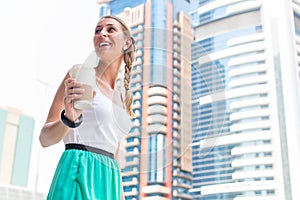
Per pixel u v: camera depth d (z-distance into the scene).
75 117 0.67
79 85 0.63
